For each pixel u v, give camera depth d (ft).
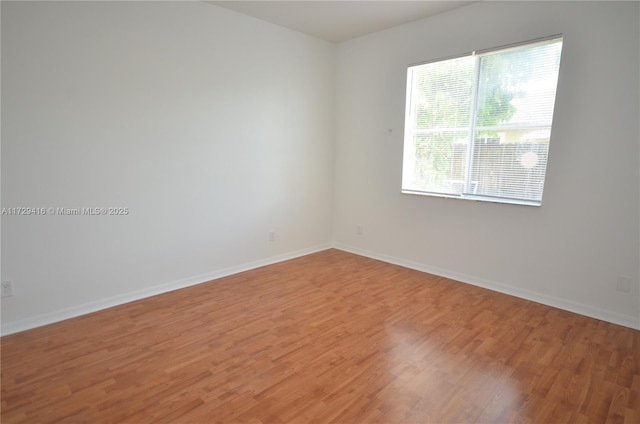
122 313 9.05
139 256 9.89
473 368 6.80
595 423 5.42
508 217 10.27
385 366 6.85
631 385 6.30
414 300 10.00
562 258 9.39
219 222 11.58
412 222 12.71
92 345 7.50
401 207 12.99
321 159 14.64
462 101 11.02
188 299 9.97
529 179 9.87
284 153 13.17
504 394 6.07
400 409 5.70
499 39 9.89
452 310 9.36
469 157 11.05
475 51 10.38
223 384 6.27
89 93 8.53
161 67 9.65
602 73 8.30
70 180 8.49
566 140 8.98
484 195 10.87
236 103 11.44
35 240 8.16
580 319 8.87
